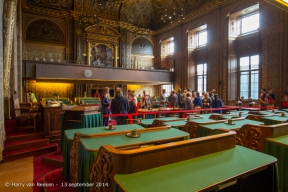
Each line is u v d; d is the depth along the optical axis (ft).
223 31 45.44
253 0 38.40
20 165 13.74
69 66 46.93
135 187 4.34
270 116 17.26
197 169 5.34
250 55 41.73
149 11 67.87
